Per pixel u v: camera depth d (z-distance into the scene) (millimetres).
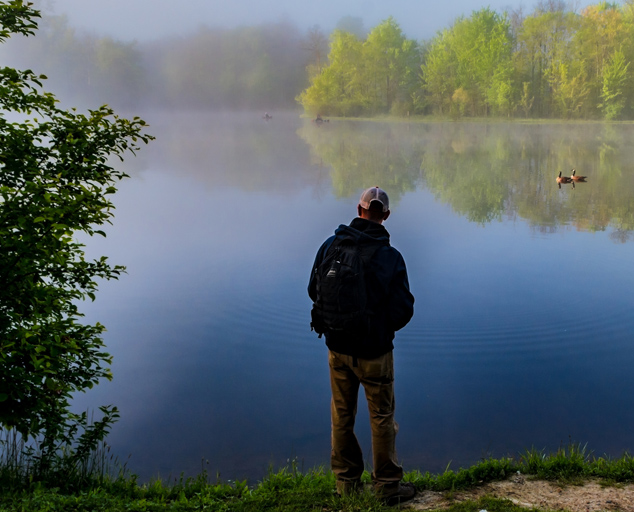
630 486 3730
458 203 23609
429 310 10539
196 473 5859
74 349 4672
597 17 79562
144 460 6105
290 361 8570
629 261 13625
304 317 10297
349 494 3566
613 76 75688
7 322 4168
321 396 7516
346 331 3295
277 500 3615
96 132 5355
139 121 5551
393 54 100500
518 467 4070
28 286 4352
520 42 87375
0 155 4641
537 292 11406
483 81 87750
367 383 3391
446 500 3596
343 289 3291
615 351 8500
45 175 4926
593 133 69312
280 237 16891
